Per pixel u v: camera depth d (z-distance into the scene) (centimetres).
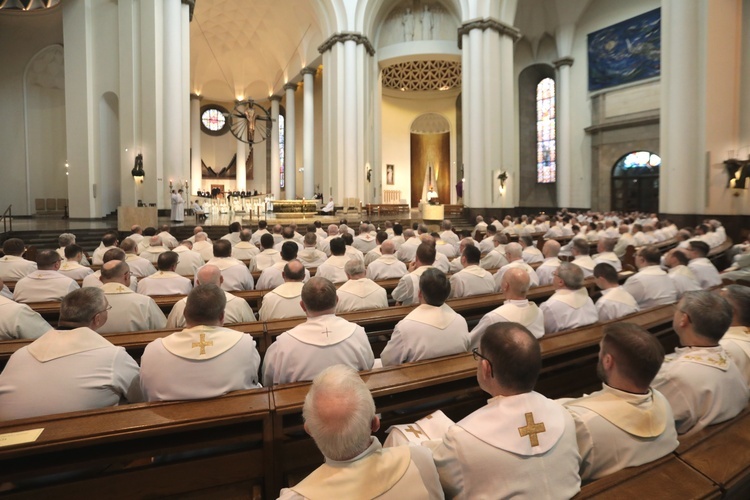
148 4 1814
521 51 2834
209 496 221
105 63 1908
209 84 3494
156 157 1811
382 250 638
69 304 255
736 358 258
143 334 341
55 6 2147
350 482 133
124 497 210
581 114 2620
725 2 1466
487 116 2252
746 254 663
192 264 710
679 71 1507
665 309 413
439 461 160
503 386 166
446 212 2428
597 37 2516
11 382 233
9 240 627
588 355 329
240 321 407
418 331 301
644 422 172
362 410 137
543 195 2845
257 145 3622
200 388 234
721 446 179
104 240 720
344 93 2478
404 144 3384
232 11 3022
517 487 147
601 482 156
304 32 2903
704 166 1473
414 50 2666
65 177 2322
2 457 186
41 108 2281
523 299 336
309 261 744
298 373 271
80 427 202
